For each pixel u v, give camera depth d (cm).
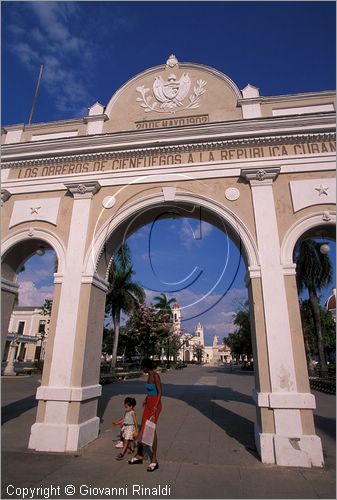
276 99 782
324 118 705
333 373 2064
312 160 702
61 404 614
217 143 750
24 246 813
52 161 829
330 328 2955
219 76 838
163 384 1795
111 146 787
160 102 846
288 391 560
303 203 674
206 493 417
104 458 546
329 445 621
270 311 609
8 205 813
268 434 543
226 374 2831
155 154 783
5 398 1141
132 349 3231
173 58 884
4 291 788
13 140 895
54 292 698
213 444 627
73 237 735
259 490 428
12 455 557
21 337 4375
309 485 445
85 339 655
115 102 874
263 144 738
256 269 639
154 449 503
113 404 1062
